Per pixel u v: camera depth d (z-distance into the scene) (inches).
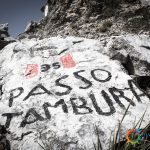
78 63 152.9
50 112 125.6
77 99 130.6
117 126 116.1
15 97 137.5
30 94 136.9
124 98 130.7
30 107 129.7
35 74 149.4
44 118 123.3
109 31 250.8
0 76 156.6
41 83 142.4
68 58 157.3
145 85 161.2
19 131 120.4
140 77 159.2
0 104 136.3
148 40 188.7
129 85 138.3
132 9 272.2
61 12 303.7
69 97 132.1
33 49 169.2
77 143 111.5
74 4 302.7
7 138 119.9
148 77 162.1
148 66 166.6
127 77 142.8
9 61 166.6
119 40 178.9
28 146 113.7
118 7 279.4
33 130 119.3
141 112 124.0
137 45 179.0
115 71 146.5
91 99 130.0
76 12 295.4
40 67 153.9
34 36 275.0
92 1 289.1
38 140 114.9
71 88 136.6
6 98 138.7
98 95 132.0
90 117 120.9
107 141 110.8
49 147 110.9
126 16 268.2
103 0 286.7
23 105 131.6
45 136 115.8
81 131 115.3
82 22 280.4
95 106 126.4
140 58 169.3
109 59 156.3
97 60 154.7
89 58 156.4
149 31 246.7
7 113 129.9
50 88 138.5
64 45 168.4
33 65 156.3
